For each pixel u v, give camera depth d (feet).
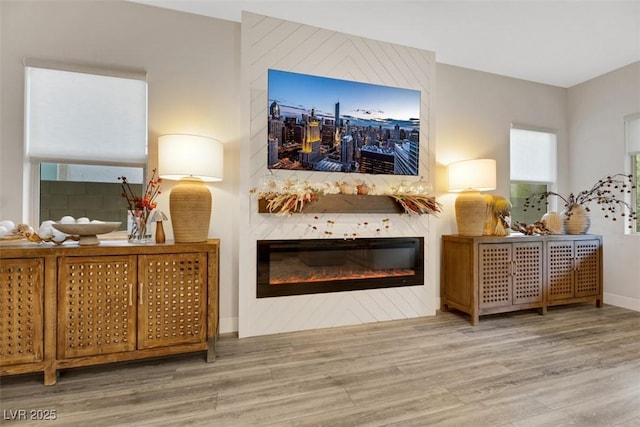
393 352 7.41
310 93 9.18
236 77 8.84
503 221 10.51
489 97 11.67
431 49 10.31
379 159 9.87
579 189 12.57
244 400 5.46
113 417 4.99
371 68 9.78
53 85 7.70
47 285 5.97
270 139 8.84
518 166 12.19
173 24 8.44
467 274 9.64
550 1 7.95
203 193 7.38
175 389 5.81
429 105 10.39
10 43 7.36
